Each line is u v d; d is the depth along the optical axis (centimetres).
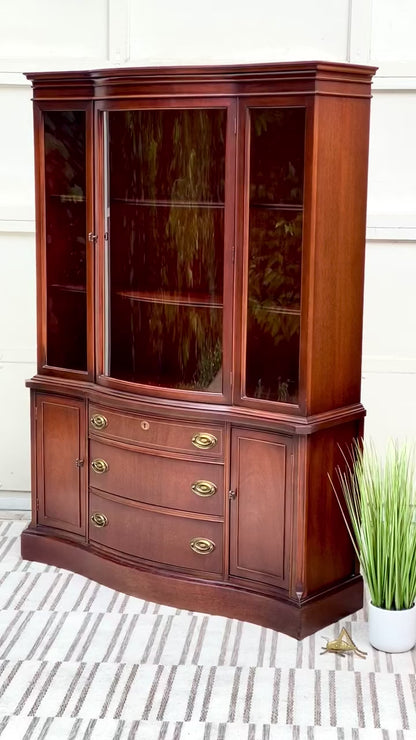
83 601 346
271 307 315
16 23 405
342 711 280
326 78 297
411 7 388
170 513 339
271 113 306
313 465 316
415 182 398
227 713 279
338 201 312
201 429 329
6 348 426
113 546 357
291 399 315
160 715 277
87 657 308
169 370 339
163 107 322
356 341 332
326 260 311
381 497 310
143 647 314
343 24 390
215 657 309
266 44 395
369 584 315
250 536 327
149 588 345
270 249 313
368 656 312
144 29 400
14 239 419
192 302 331
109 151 342
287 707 282
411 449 406
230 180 316
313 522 319
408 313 405
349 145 313
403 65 388
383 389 411
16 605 343
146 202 337
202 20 396
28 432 429
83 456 363
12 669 301
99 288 351
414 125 394
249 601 329
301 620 317
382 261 404
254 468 323
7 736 266
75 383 362
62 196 356
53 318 366
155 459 340
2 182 416
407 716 279
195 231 328
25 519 426
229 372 325
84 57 405
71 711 279
